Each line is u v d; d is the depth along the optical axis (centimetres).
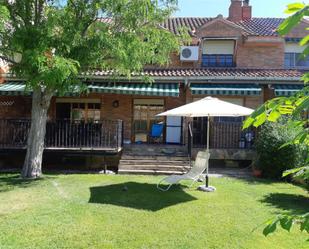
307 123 290
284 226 256
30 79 1445
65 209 1110
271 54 2402
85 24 1599
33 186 1455
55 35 1489
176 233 921
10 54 1556
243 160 2114
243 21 2817
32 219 1007
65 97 2352
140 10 1531
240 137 2119
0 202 1194
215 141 2123
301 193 1431
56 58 1334
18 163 2081
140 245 838
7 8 1380
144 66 2348
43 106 1688
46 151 1911
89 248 817
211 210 1134
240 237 902
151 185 1502
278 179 1745
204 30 2389
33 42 1396
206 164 1464
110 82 2138
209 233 926
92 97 2341
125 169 1864
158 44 1661
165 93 2023
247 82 2166
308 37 247
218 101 1490
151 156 1977
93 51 1508
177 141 2327
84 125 1931
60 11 1517
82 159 2122
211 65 2433
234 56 2416
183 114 1387
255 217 1071
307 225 245
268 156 1761
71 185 1488
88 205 1163
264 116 276
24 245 823
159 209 1132
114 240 866
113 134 1939
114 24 1636
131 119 2328
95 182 1562
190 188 1459
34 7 1611
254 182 1653
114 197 1278
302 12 212
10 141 1922
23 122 1928
